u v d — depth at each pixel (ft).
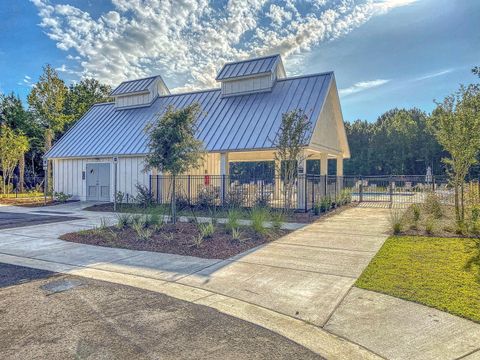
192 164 39.22
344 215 49.60
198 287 18.37
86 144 74.43
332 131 71.56
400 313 14.43
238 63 70.79
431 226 33.01
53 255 25.90
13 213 55.57
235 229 33.17
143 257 25.02
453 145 37.70
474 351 11.38
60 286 18.62
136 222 36.01
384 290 17.16
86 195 73.67
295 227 38.27
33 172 132.57
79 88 148.46
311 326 13.51
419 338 12.34
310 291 17.48
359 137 185.26
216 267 22.17
